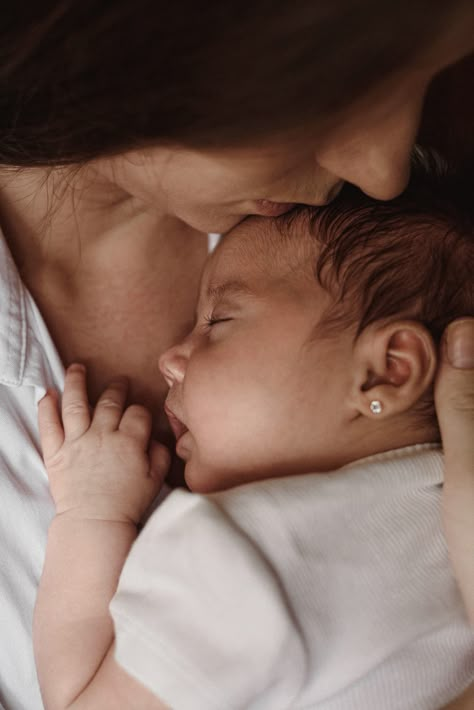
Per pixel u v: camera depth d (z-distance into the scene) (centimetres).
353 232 86
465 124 158
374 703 73
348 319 83
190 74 48
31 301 86
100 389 95
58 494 85
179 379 91
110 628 80
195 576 70
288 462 84
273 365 84
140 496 86
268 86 48
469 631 76
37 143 62
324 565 72
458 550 74
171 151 59
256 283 87
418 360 79
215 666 68
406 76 51
